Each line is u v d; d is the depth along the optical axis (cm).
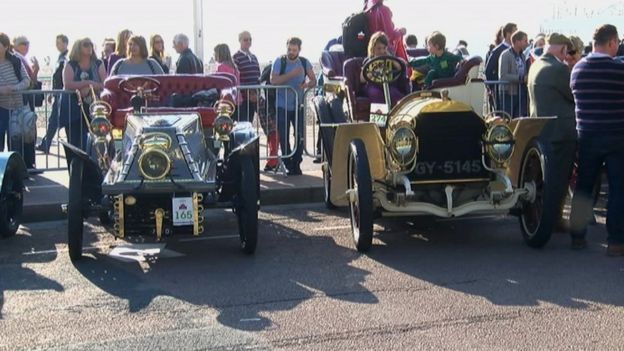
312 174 1034
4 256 688
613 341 469
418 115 673
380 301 550
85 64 1001
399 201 671
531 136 703
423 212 675
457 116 677
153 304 552
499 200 673
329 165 847
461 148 685
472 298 554
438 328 495
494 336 480
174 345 474
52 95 1041
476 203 675
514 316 515
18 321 520
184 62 1076
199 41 1334
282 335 488
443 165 686
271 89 1043
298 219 835
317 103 864
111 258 679
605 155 656
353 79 812
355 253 684
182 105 818
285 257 675
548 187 654
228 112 710
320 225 803
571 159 732
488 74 1154
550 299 549
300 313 528
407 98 731
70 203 648
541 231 668
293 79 1052
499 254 675
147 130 657
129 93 830
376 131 702
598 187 789
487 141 673
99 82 999
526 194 684
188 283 602
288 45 1056
